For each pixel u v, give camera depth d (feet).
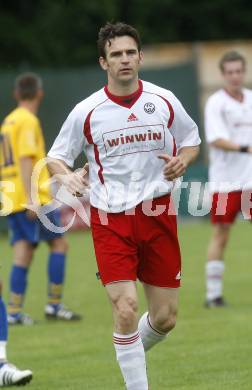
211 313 121.29
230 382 83.30
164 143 75.20
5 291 150.82
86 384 85.15
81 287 150.82
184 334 107.14
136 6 383.65
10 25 351.25
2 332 85.40
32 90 121.70
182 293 139.85
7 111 234.17
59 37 362.74
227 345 100.01
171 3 385.70
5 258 193.88
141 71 254.68
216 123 126.21
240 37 392.68
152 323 77.20
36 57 353.10
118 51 73.51
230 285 147.33
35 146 119.03
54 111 241.55
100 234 74.74
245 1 391.45
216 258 126.41
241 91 128.98
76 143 75.82
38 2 364.99
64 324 118.42
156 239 75.10
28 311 130.00
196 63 258.16
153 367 91.09
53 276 120.98
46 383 86.12
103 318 121.90
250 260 177.58
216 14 392.06
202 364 91.50
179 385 83.15
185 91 257.34
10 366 84.94
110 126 74.49
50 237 120.88
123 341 72.69
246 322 113.39
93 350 101.09
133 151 74.79
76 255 195.11
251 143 129.18
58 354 99.55
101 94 75.15
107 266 73.61
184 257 183.93
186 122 76.13
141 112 74.54
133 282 73.46
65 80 242.58
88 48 366.63
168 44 382.83
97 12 368.27
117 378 87.40
